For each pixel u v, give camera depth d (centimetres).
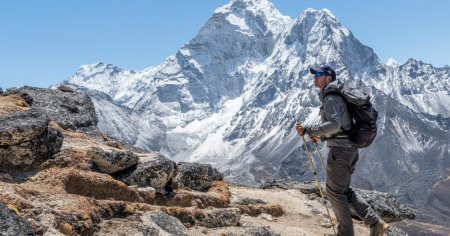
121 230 888
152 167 1118
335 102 888
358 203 985
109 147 1235
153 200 1089
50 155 1005
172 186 1206
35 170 962
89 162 1037
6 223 682
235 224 1172
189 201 1178
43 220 784
